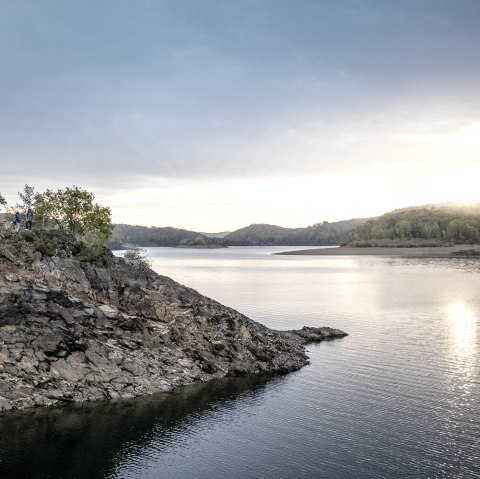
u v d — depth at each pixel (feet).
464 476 109.50
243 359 190.49
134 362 165.27
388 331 263.70
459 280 561.02
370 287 490.90
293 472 111.96
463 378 176.96
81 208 284.61
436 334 254.27
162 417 140.67
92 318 173.06
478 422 137.90
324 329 257.96
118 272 217.15
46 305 163.94
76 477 108.99
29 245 196.24
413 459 117.19
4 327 151.84
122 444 124.47
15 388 140.36
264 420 140.26
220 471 112.37
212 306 225.35
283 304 368.89
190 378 170.50
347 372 185.98
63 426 131.64
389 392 163.02
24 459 115.55
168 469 113.39
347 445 124.67
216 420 139.95
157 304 203.92
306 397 158.71
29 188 251.60
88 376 152.97
